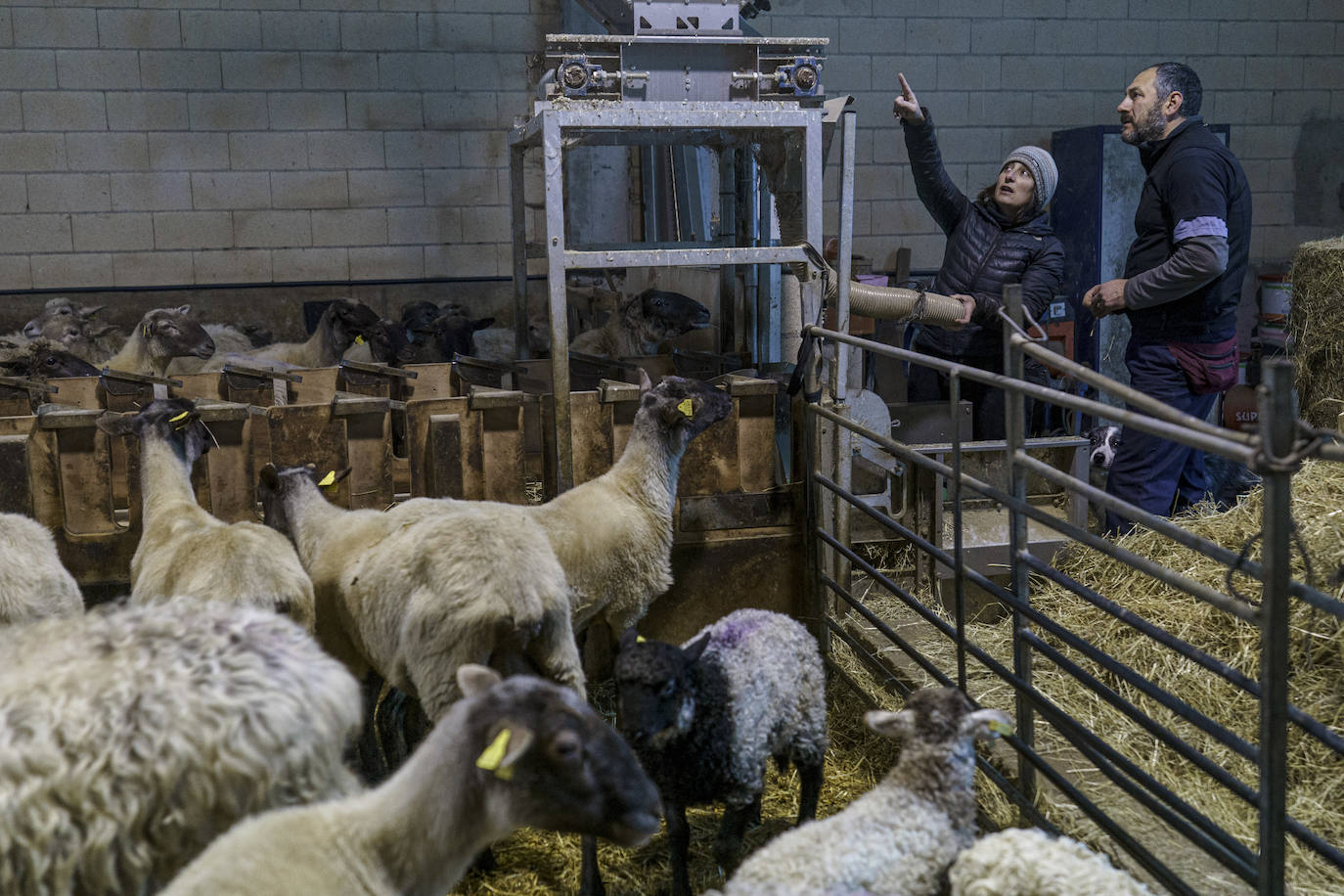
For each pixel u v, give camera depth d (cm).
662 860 371
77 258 975
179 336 768
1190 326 538
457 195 1040
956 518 374
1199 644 420
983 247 640
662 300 734
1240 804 342
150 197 980
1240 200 528
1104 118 1080
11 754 206
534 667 360
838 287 505
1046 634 459
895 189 1059
